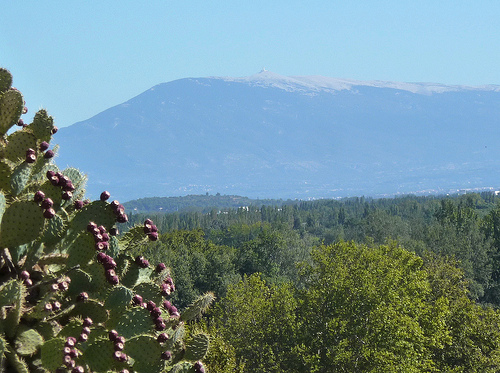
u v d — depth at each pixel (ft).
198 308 21.21
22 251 17.35
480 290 256.52
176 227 600.80
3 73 20.16
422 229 342.85
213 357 60.23
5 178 18.21
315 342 109.29
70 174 21.42
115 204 19.42
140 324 18.62
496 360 113.70
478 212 517.96
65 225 18.69
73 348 15.48
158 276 22.98
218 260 266.16
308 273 127.24
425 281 123.13
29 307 16.79
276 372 107.24
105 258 18.20
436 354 121.08
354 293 111.14
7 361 14.96
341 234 460.96
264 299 123.44
